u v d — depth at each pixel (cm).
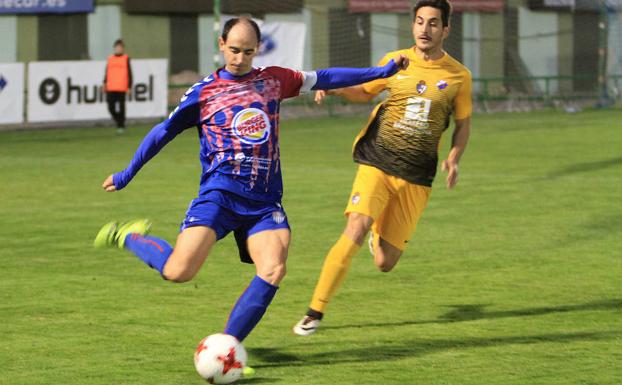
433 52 1141
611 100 5612
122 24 4812
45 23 4659
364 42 5303
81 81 3984
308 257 1541
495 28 5697
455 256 1534
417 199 1147
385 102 1152
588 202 2075
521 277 1379
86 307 1209
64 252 1577
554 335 1073
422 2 1127
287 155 3031
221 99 929
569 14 5934
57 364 965
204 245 913
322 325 1121
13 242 1666
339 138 3616
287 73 958
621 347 1023
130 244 952
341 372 935
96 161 2914
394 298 1256
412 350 1015
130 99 4112
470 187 2316
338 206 2052
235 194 930
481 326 1112
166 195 2217
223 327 1112
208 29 5034
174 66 4959
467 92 1148
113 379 915
